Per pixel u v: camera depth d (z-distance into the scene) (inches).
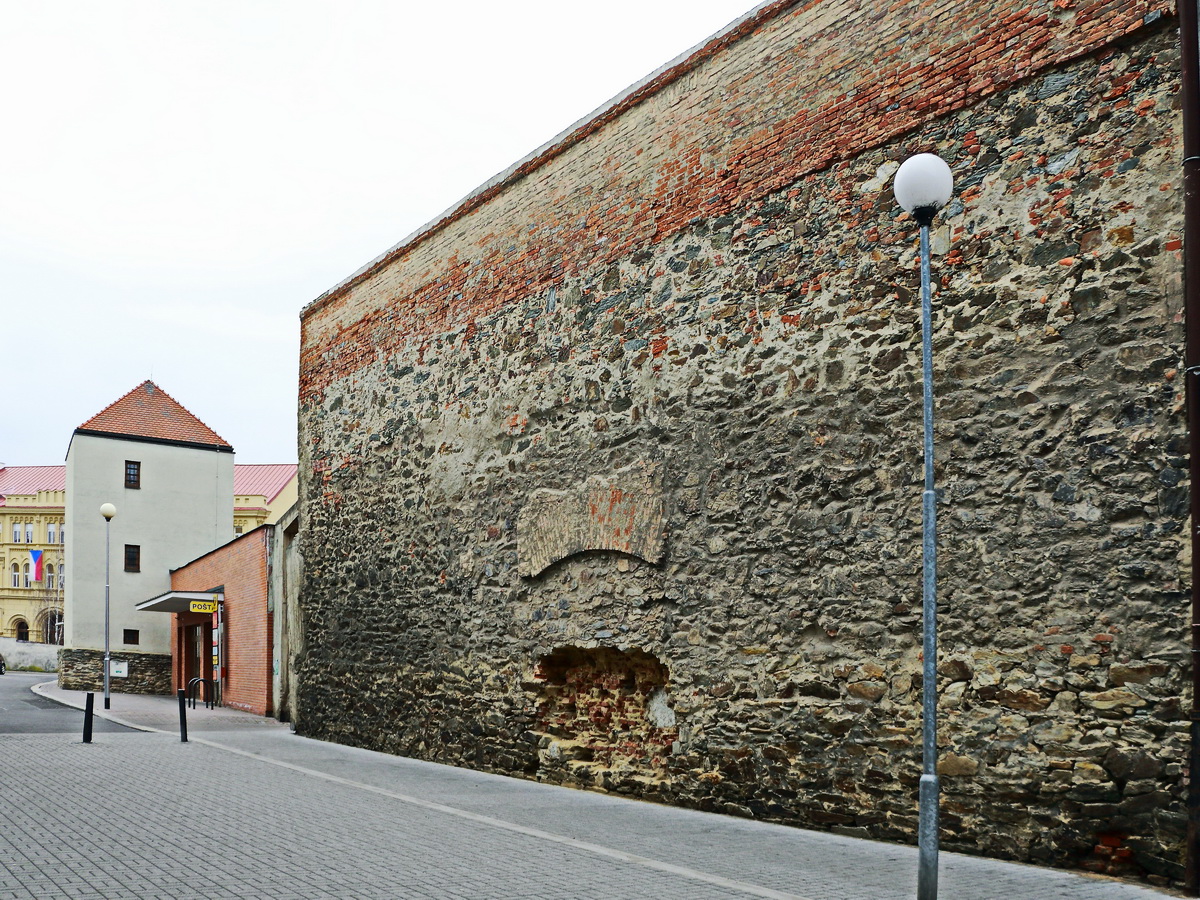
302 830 330.0
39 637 2573.8
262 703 918.4
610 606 444.5
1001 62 314.0
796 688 358.3
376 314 663.1
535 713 486.6
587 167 482.6
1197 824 249.6
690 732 398.9
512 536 511.8
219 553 1125.7
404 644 598.9
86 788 411.8
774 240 384.2
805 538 360.5
